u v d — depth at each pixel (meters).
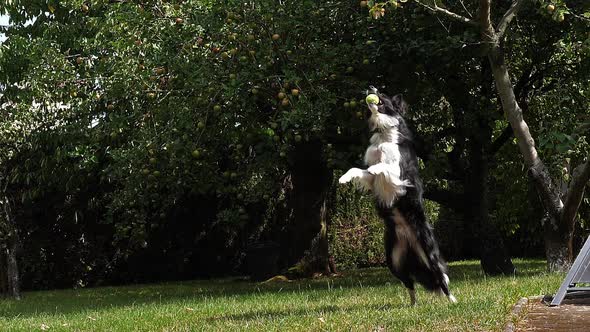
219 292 12.73
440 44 10.41
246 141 11.50
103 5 12.45
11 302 12.53
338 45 10.70
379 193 6.70
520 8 11.19
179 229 17.28
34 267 15.96
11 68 14.56
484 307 6.15
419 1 9.42
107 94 11.08
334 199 18.86
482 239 13.18
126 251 15.57
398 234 6.82
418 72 11.53
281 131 11.02
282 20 10.12
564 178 12.12
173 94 10.77
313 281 14.05
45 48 11.70
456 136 12.65
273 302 8.79
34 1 15.65
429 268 6.79
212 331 6.23
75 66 13.24
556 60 12.56
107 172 11.48
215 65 10.48
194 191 12.38
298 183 15.30
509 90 10.64
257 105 11.14
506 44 12.10
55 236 16.27
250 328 6.18
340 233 18.88
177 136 10.70
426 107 12.91
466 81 12.31
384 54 10.73
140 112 10.98
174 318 7.73
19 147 14.84
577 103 12.88
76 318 8.58
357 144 12.14
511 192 15.21
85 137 13.34
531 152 11.12
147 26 10.90
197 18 10.42
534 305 6.48
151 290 14.42
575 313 5.95
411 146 6.84
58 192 16.09
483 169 13.11
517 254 20.78
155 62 10.50
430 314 6.02
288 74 9.58
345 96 10.52
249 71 10.02
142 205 12.02
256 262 15.64
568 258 11.21
